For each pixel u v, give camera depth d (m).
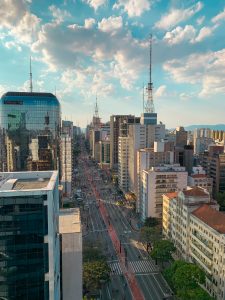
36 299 66.69
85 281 109.81
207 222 120.00
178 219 147.12
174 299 115.56
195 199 140.25
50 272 66.44
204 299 96.19
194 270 105.62
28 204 64.62
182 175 193.50
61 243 78.44
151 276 133.75
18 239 65.00
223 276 104.00
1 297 65.62
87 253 132.62
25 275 65.75
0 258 65.00
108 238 177.50
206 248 117.19
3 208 63.91
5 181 78.19
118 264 144.88
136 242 171.75
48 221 65.62
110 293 120.31
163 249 135.75
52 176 79.25
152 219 184.12
